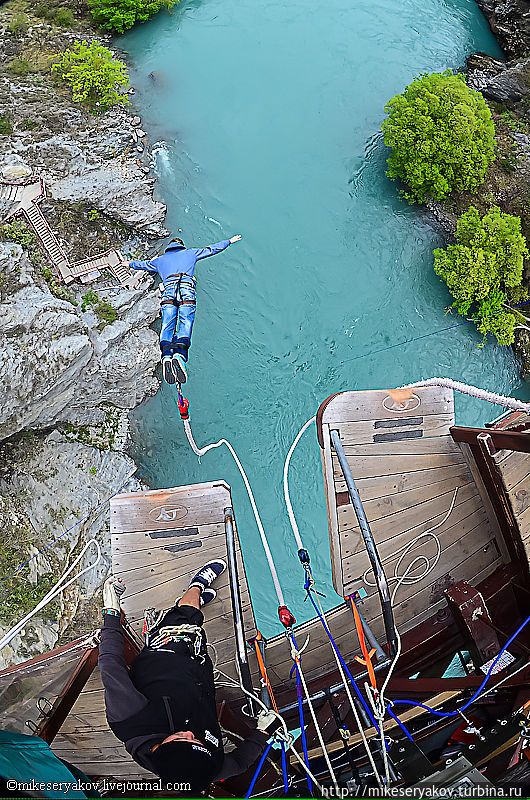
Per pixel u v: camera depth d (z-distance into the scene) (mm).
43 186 19469
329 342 20984
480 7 25484
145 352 19688
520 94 23391
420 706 3938
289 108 22797
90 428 19953
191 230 21234
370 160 22328
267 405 20547
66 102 21578
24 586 17625
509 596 4926
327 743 4137
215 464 20078
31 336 17328
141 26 24047
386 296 21375
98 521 19078
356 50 23891
